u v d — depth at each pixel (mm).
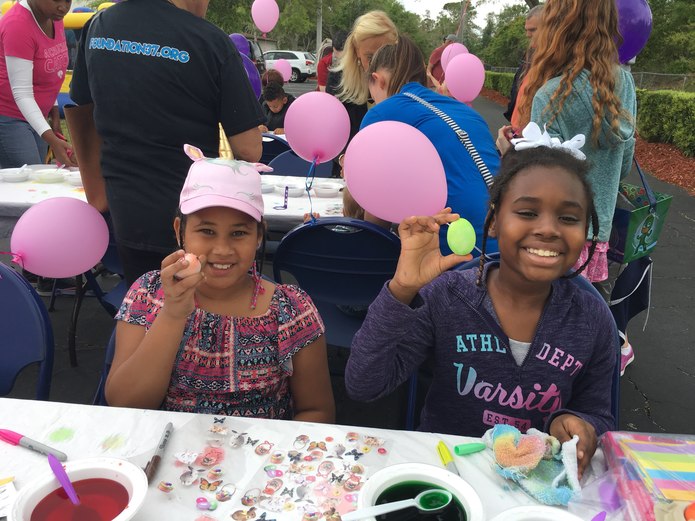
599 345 1287
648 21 2451
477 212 1955
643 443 959
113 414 1081
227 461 962
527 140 1264
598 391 1313
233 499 876
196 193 1274
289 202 2908
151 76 1828
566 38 2006
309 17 34000
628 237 2236
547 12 2072
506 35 27734
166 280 1112
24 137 3592
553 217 1114
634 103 2176
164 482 905
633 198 2520
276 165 4055
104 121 1932
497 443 979
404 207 1387
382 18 3051
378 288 2307
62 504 788
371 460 980
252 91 2064
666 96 9828
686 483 840
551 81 2043
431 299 1316
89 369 2775
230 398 1335
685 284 4195
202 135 1981
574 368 1258
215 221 1282
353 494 895
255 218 1301
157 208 1963
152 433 1028
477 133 2064
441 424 1377
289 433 1048
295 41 39406
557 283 1308
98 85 1896
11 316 1456
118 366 1303
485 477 952
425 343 1320
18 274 1465
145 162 1922
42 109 3535
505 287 1271
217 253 1288
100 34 1879
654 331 3420
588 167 1205
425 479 871
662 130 10055
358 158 1381
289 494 890
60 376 2703
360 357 1182
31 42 3180
